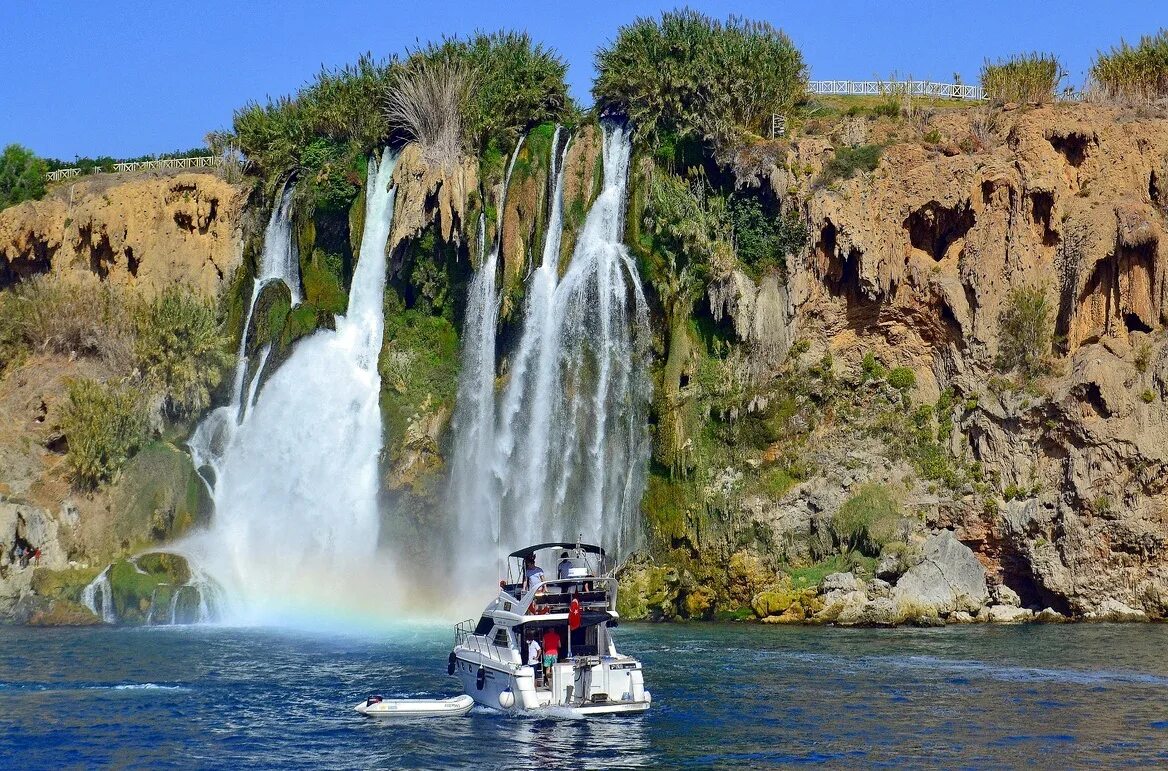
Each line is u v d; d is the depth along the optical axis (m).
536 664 36.94
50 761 31.56
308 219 75.19
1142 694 38.81
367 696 39.16
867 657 46.19
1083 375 59.22
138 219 79.88
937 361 63.78
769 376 63.59
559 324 65.94
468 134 71.50
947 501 61.00
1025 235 62.75
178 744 33.16
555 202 69.81
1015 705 37.22
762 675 42.34
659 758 31.52
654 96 67.94
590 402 64.25
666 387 62.81
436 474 67.00
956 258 64.12
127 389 71.31
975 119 66.25
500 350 67.44
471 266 70.12
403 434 67.56
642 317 64.12
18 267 84.75
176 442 70.81
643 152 68.25
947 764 30.84
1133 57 71.00
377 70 79.06
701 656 46.50
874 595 57.34
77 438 68.25
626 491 62.84
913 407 63.19
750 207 66.06
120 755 32.09
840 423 63.22
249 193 77.81
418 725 35.19
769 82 69.19
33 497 67.31
